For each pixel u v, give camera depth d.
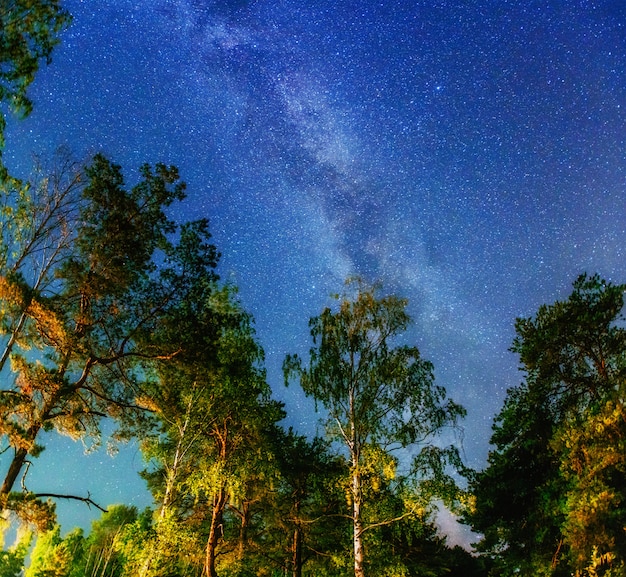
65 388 12.81
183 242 16.20
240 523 21.03
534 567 19.20
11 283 11.55
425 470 15.06
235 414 19.11
